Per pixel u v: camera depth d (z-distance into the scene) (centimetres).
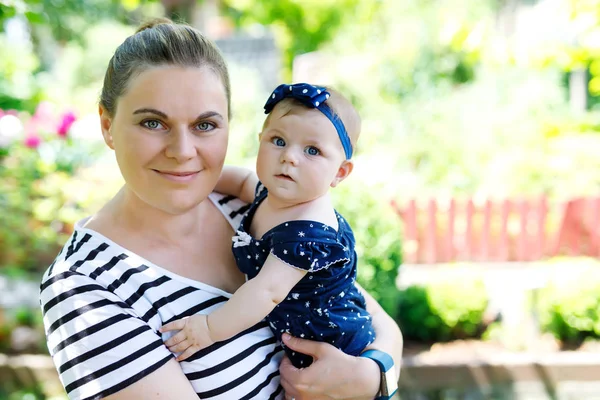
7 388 450
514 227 673
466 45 554
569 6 460
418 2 1315
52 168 638
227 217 169
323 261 143
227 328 137
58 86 1088
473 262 675
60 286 133
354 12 1698
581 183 768
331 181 150
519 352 476
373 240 444
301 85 150
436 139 912
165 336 138
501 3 1232
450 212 668
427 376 460
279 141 149
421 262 676
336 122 148
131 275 139
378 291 445
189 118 135
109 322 129
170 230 150
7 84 894
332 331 155
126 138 136
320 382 151
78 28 1242
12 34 1170
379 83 1179
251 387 146
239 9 1886
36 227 605
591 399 448
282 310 152
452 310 489
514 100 992
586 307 474
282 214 150
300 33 1870
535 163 805
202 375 140
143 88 133
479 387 458
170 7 1670
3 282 576
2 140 618
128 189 150
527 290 489
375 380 157
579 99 1065
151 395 129
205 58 138
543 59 507
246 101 1043
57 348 131
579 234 666
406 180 837
